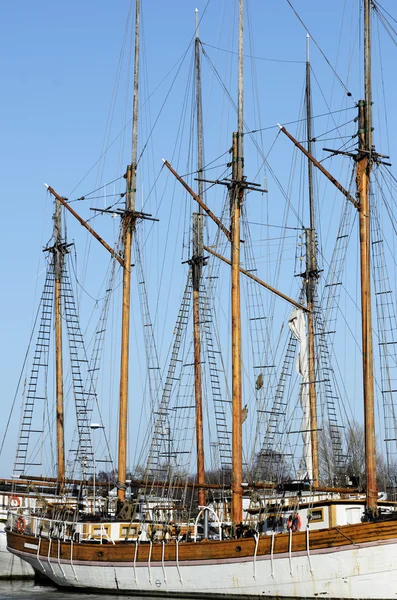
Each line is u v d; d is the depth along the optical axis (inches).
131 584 2174.0
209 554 2000.5
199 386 2970.0
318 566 1820.9
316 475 2893.7
